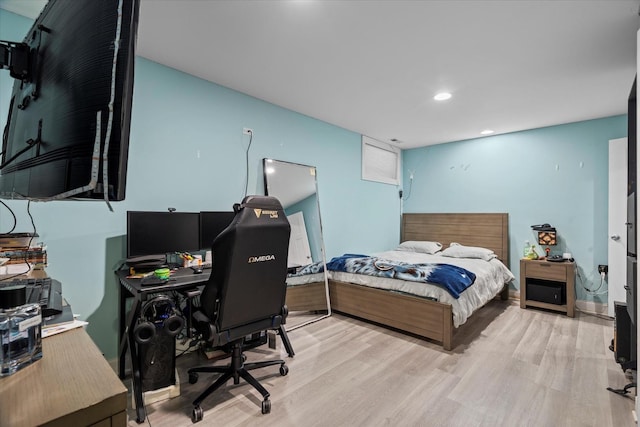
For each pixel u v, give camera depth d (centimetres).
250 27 200
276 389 201
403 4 177
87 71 64
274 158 339
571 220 389
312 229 367
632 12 180
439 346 269
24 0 179
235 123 302
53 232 201
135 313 182
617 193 341
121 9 61
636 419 161
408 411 179
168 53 234
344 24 197
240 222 169
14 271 139
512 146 438
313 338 285
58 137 70
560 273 361
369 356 248
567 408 182
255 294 179
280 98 322
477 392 199
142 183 240
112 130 58
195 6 180
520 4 176
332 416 174
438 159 512
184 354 251
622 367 212
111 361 222
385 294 306
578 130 386
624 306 228
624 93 296
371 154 488
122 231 229
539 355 253
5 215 184
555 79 269
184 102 265
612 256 344
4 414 46
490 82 278
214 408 181
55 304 93
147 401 185
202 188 276
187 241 242
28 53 95
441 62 244
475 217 464
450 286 267
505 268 412
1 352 58
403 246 498
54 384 55
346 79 276
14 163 100
